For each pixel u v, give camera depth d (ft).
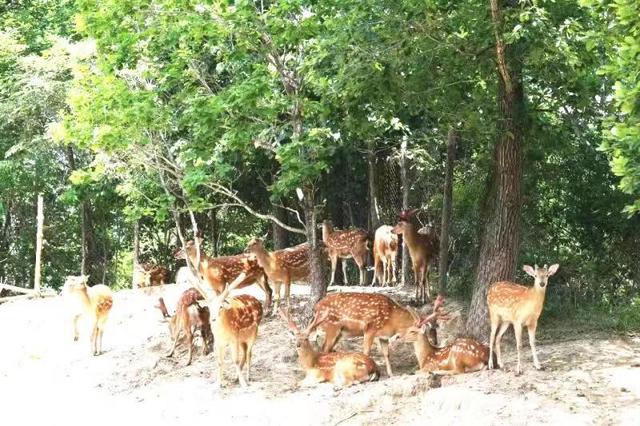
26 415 33.78
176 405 32.53
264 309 45.80
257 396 32.22
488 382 30.66
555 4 35.17
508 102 37.45
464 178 56.80
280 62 39.34
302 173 37.76
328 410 29.94
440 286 46.37
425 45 36.86
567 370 31.96
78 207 73.56
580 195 53.36
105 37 38.11
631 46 24.70
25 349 44.52
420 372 33.47
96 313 41.65
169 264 78.23
